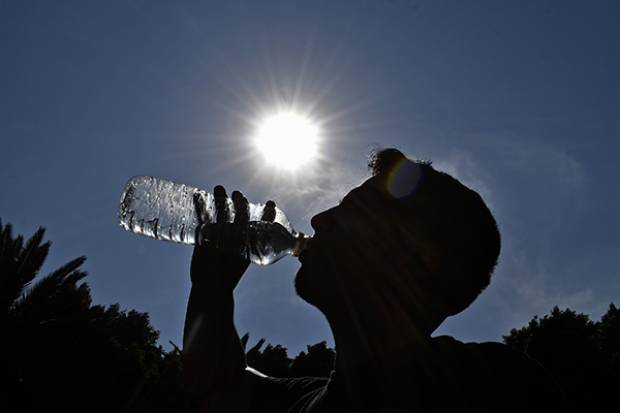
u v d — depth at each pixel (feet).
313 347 43.73
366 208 4.03
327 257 4.04
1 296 49.90
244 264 4.91
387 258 3.91
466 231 3.98
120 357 66.18
